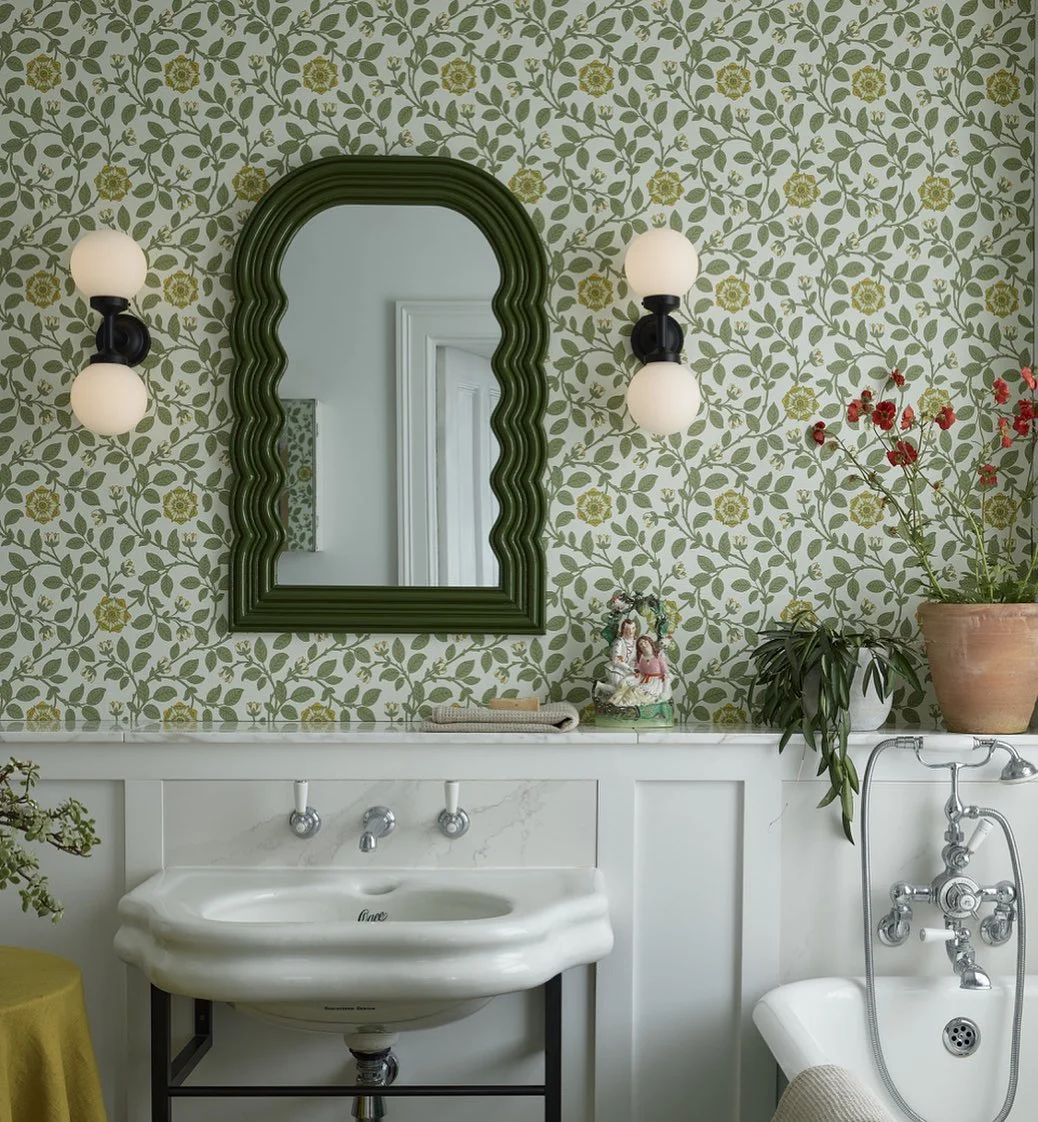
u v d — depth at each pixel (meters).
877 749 2.27
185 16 2.49
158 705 2.48
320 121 2.50
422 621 2.45
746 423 2.51
